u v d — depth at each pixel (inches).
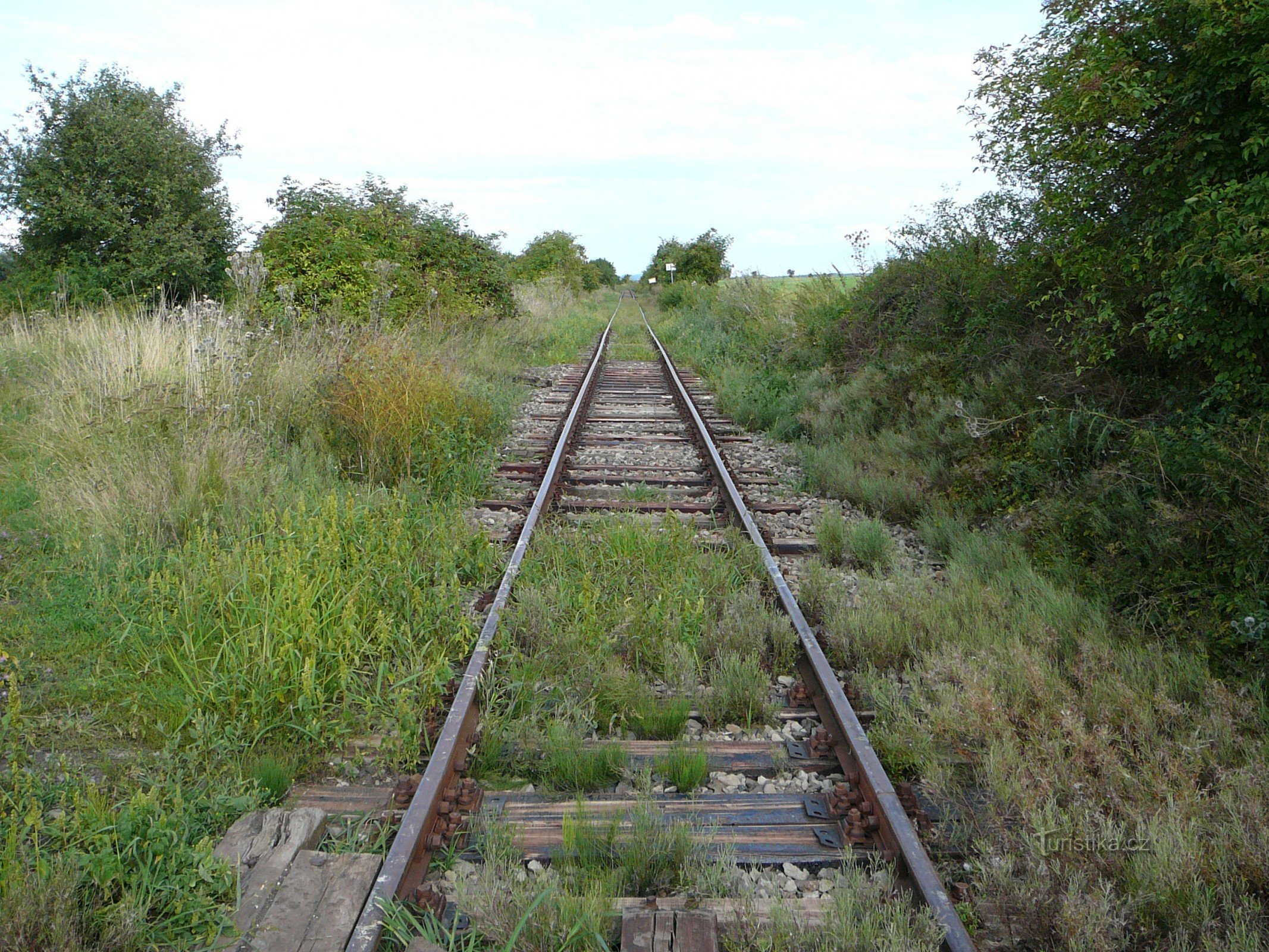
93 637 194.9
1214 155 237.5
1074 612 211.0
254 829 130.3
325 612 193.8
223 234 928.9
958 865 131.6
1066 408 296.5
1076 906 113.8
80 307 727.7
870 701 177.8
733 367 670.5
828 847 133.8
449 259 677.9
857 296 556.4
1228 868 125.0
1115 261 274.8
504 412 460.8
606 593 223.6
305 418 355.3
